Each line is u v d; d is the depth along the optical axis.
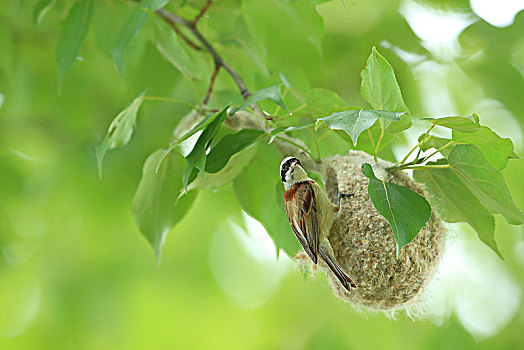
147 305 14.55
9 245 13.13
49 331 13.87
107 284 13.74
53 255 13.47
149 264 14.10
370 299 6.50
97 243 13.28
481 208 6.66
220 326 15.23
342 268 6.50
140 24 7.38
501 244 13.91
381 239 6.35
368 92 6.13
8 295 13.66
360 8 11.90
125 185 12.12
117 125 7.64
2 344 13.64
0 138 12.38
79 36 8.64
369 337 14.48
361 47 12.02
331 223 6.66
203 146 6.26
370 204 6.57
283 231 7.81
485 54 12.30
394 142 11.09
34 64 12.12
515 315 13.91
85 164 12.16
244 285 15.42
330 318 14.96
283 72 10.12
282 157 7.77
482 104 12.73
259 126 7.55
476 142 6.01
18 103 12.14
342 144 8.33
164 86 11.05
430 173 6.75
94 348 13.98
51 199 12.50
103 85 12.18
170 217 8.09
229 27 10.56
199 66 10.30
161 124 11.51
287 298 15.55
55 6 10.68
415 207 5.52
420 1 12.11
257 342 15.34
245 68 10.27
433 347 13.84
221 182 7.71
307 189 6.76
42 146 12.59
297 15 9.57
